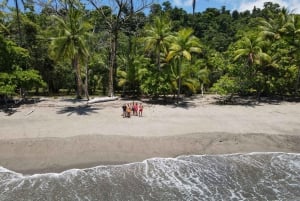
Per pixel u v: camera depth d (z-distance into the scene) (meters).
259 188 19.58
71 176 20.88
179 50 40.59
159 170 21.89
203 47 58.06
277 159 24.11
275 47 47.94
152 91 43.31
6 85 36.06
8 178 20.55
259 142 27.08
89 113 35.34
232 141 26.92
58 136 26.41
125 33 69.62
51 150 24.52
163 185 19.77
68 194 18.59
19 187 19.38
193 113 36.34
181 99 47.56
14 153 24.02
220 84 44.19
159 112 36.59
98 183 19.91
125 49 60.34
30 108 37.75
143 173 21.41
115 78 53.62
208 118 33.84
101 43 55.00
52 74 56.28
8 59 40.12
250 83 44.88
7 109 37.06
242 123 31.86
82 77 55.56
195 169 22.14
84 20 40.31
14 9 50.47
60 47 38.12
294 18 50.16
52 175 21.05
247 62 44.81
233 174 21.47
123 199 18.08
